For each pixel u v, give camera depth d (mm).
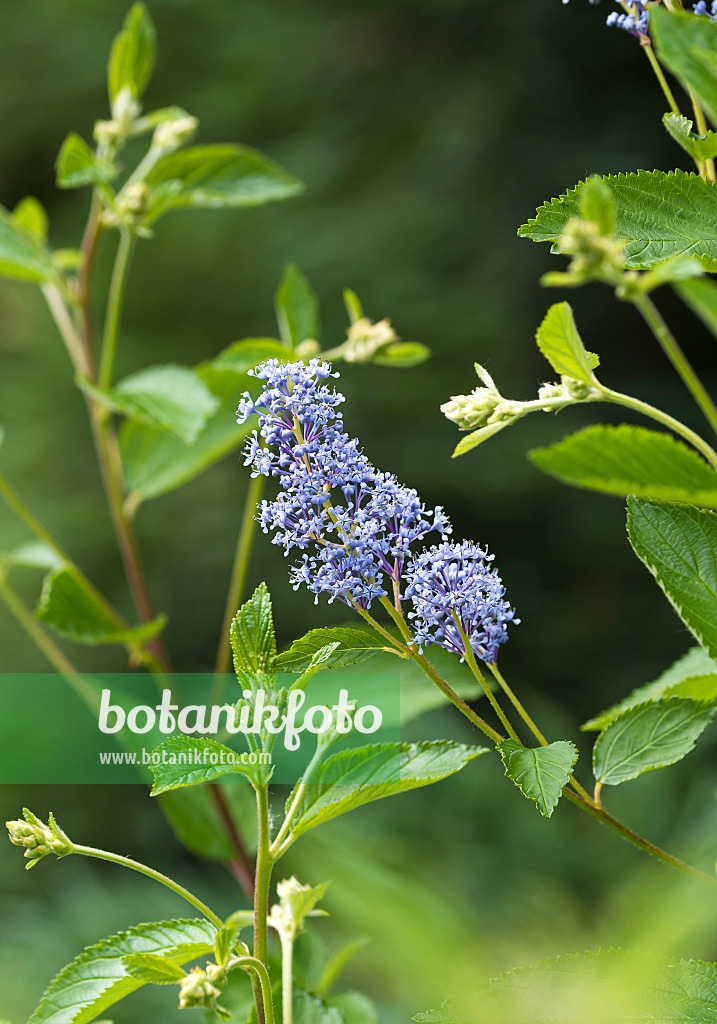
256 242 4477
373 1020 1244
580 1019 1071
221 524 4281
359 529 1131
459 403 1144
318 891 1185
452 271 4277
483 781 1890
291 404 1128
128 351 4477
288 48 4531
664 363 4227
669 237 1133
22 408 4570
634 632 3928
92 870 3531
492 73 4297
